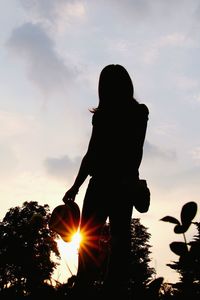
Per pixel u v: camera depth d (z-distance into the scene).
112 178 3.03
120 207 2.96
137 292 1.79
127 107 3.20
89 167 3.15
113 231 2.95
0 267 2.12
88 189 3.12
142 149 3.16
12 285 2.25
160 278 1.65
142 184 2.53
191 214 1.47
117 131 3.13
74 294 2.44
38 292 2.30
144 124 3.18
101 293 2.43
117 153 3.08
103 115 3.21
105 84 3.27
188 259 1.50
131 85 3.31
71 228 2.97
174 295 1.58
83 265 2.82
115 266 2.77
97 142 3.17
